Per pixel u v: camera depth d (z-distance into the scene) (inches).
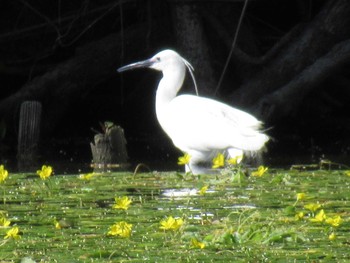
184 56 717.3
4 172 397.1
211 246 296.8
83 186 426.6
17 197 395.9
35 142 660.7
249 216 328.8
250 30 748.0
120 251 287.7
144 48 739.4
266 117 695.1
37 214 354.6
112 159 585.0
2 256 281.1
